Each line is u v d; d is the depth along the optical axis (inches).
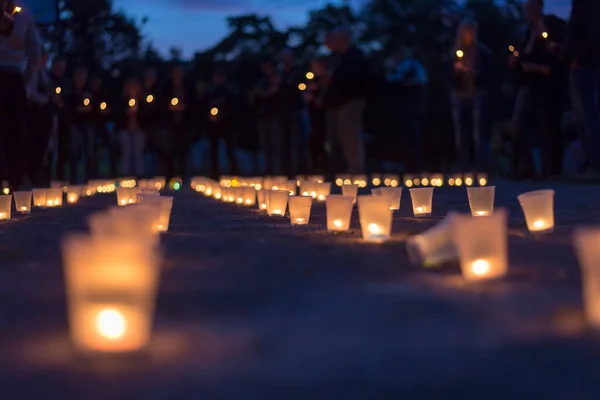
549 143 518.6
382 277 132.4
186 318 101.0
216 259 156.9
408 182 563.2
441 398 69.1
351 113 567.5
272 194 265.1
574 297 113.0
